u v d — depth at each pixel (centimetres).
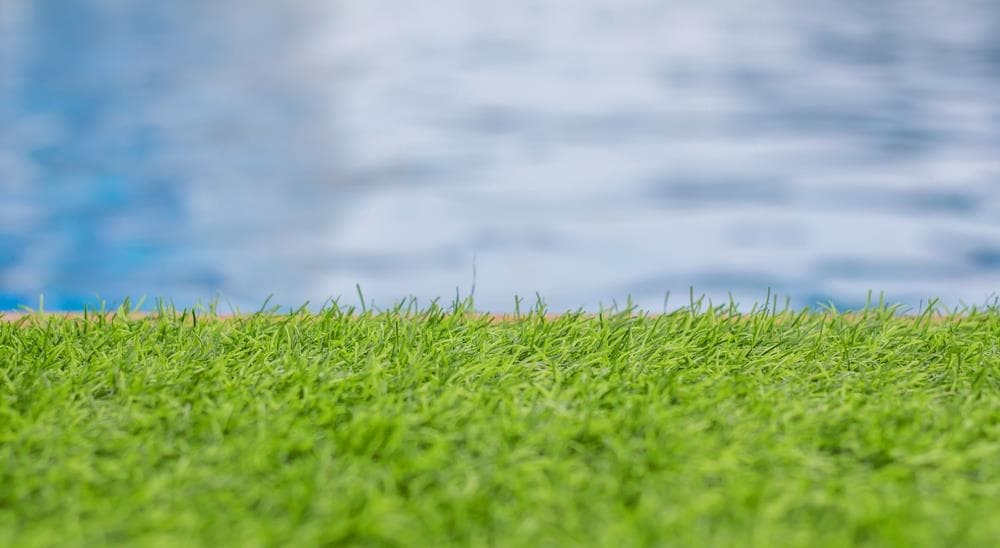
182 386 353
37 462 286
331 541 239
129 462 281
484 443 298
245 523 247
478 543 240
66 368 380
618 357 396
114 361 384
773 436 307
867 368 399
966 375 386
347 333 426
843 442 301
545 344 411
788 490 265
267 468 279
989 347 427
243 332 430
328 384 347
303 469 275
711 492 263
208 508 255
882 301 484
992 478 279
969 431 308
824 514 256
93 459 287
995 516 250
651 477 273
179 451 295
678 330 443
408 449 291
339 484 269
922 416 329
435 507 258
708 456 287
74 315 478
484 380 366
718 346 419
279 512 258
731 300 476
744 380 367
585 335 432
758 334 436
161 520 246
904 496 262
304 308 457
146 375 366
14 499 262
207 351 400
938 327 466
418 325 437
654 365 387
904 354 415
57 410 324
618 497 263
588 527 250
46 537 238
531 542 242
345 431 300
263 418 312
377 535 241
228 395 339
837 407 338
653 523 246
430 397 344
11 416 312
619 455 285
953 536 241
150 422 311
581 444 301
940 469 278
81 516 256
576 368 383
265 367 372
